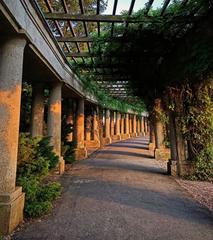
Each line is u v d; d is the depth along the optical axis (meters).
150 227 3.31
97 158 11.21
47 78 6.82
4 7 2.95
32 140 5.31
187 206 4.26
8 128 3.31
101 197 4.77
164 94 7.76
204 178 6.50
